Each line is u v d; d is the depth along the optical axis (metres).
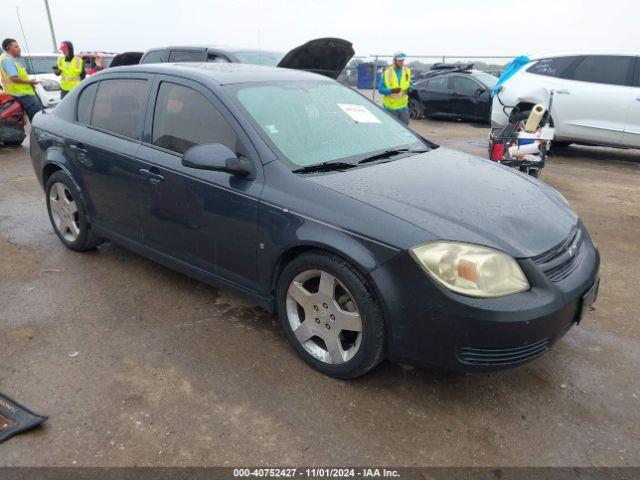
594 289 2.75
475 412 2.60
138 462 2.26
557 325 2.46
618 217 5.76
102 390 2.71
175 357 3.00
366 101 3.99
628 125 8.32
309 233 2.67
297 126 3.25
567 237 2.74
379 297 2.49
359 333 2.64
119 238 3.92
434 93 14.42
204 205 3.15
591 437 2.44
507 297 2.35
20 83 9.26
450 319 2.36
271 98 3.35
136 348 3.09
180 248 3.45
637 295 3.88
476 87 13.57
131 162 3.56
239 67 3.84
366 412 2.58
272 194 2.84
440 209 2.62
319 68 8.16
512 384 2.81
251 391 2.72
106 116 3.93
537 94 8.82
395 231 2.47
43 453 2.30
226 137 3.12
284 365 2.95
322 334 2.82
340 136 3.38
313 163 3.02
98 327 3.31
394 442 2.40
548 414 2.59
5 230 5.02
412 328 2.46
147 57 9.44
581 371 2.93
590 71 8.56
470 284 2.34
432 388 2.77
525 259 2.44
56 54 15.88
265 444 2.37
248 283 3.11
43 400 2.63
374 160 3.26
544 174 7.86
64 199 4.34
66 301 3.64
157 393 2.70
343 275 2.60
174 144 3.39
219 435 2.42
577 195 6.67
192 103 3.34
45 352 3.04
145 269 4.16
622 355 3.09
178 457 2.29
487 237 2.46
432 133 12.27
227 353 3.05
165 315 3.46
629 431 2.48
